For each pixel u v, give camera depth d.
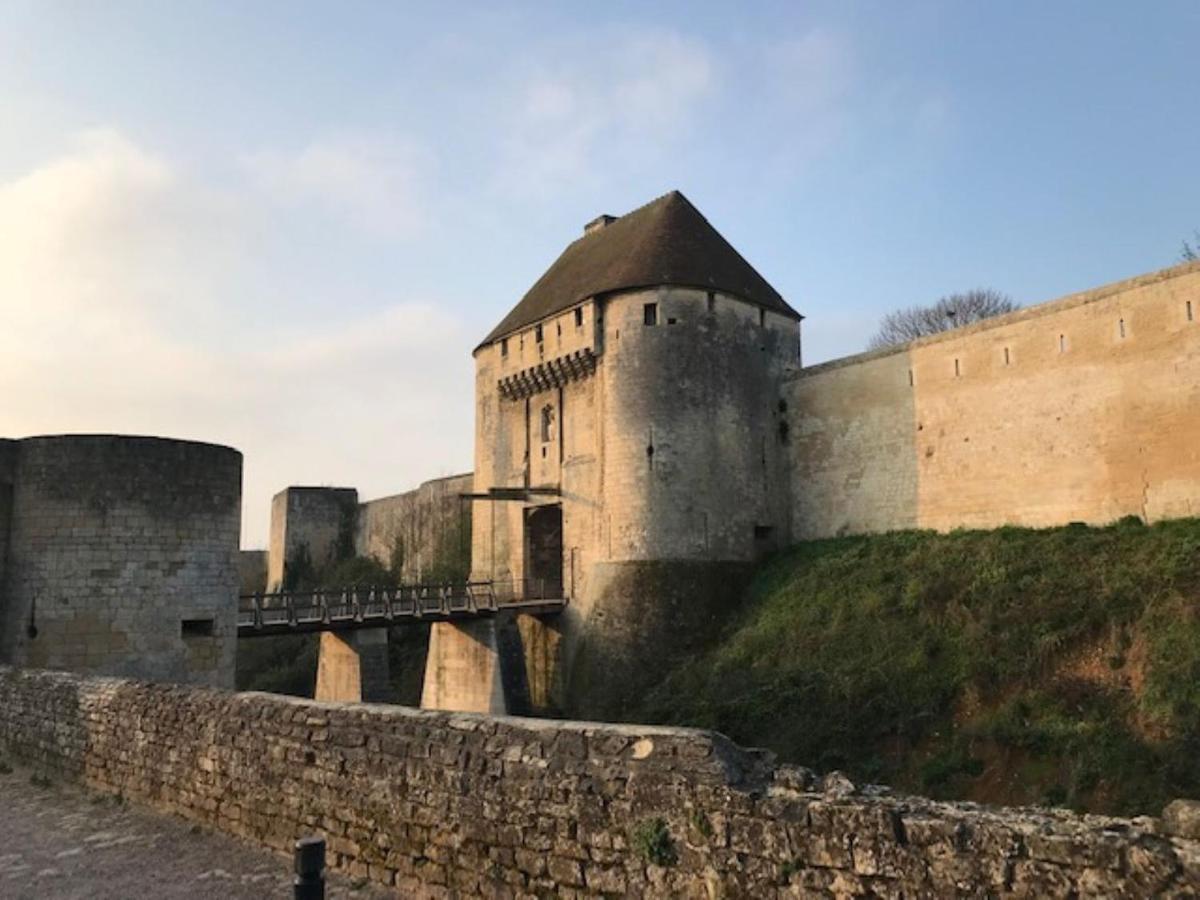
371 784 7.00
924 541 23.91
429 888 6.45
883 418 26.64
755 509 28.17
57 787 10.12
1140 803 12.34
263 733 7.98
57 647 14.61
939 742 16.06
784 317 30.52
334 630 23.94
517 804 6.07
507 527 32.59
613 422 27.89
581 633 27.81
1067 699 15.20
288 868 7.12
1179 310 19.95
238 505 17.03
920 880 4.42
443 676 29.61
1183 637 14.93
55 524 14.91
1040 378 22.77
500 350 33.38
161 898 6.56
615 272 29.00
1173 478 19.72
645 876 5.36
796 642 21.55
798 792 5.03
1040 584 18.69
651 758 5.54
